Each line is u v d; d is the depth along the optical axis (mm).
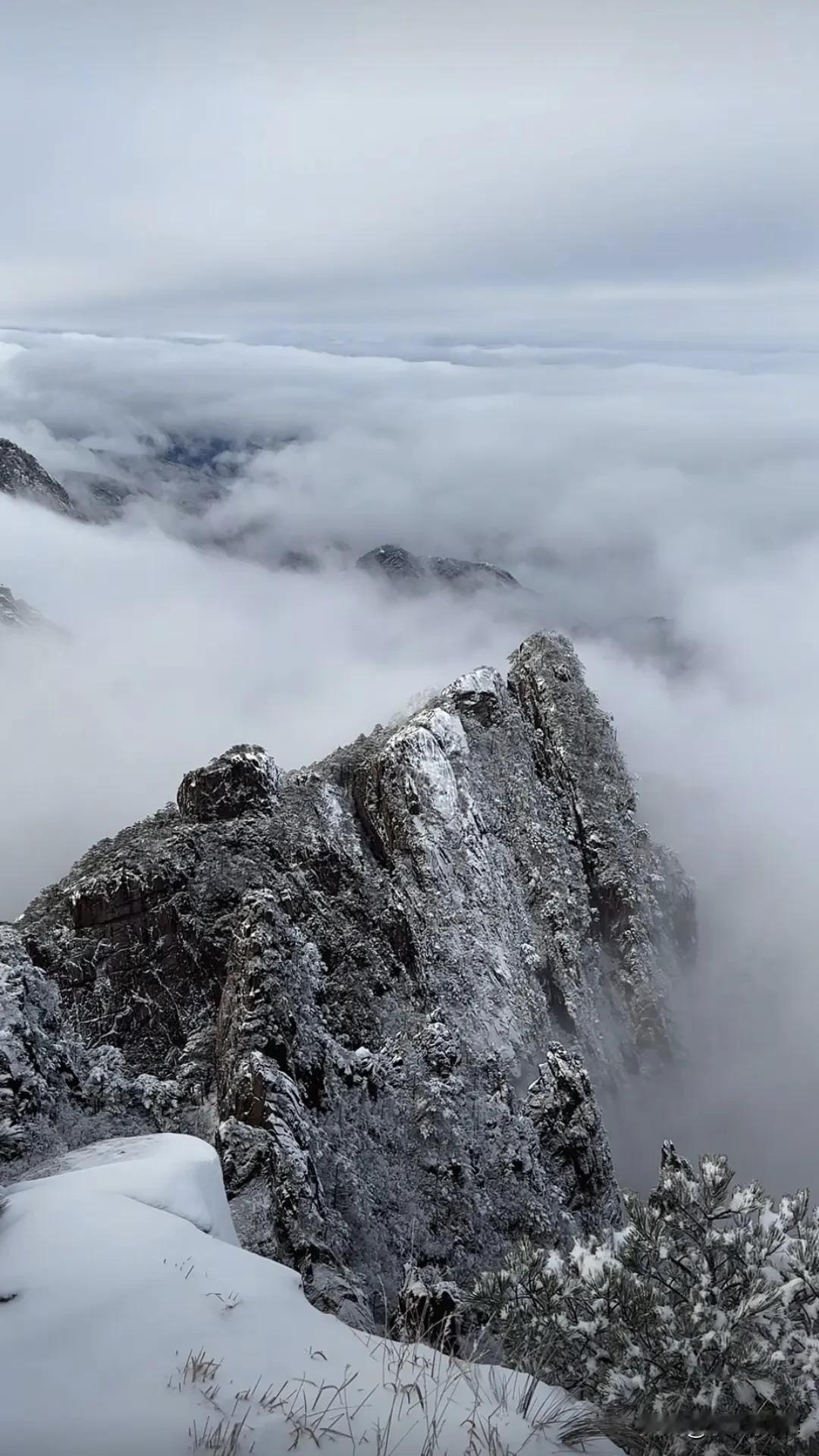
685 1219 9508
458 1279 23578
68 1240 7969
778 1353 8289
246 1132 19734
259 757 50719
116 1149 10719
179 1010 38188
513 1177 28344
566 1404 7402
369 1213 22703
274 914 27891
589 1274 9328
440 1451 6324
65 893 42438
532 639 71062
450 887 54094
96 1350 6672
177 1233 8172
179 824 48344
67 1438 5836
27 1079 18062
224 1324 7117
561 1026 57281
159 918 40469
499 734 65562
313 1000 27281
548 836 63031
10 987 20438
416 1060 29328
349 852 52062
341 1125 25250
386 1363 7148
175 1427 5996
